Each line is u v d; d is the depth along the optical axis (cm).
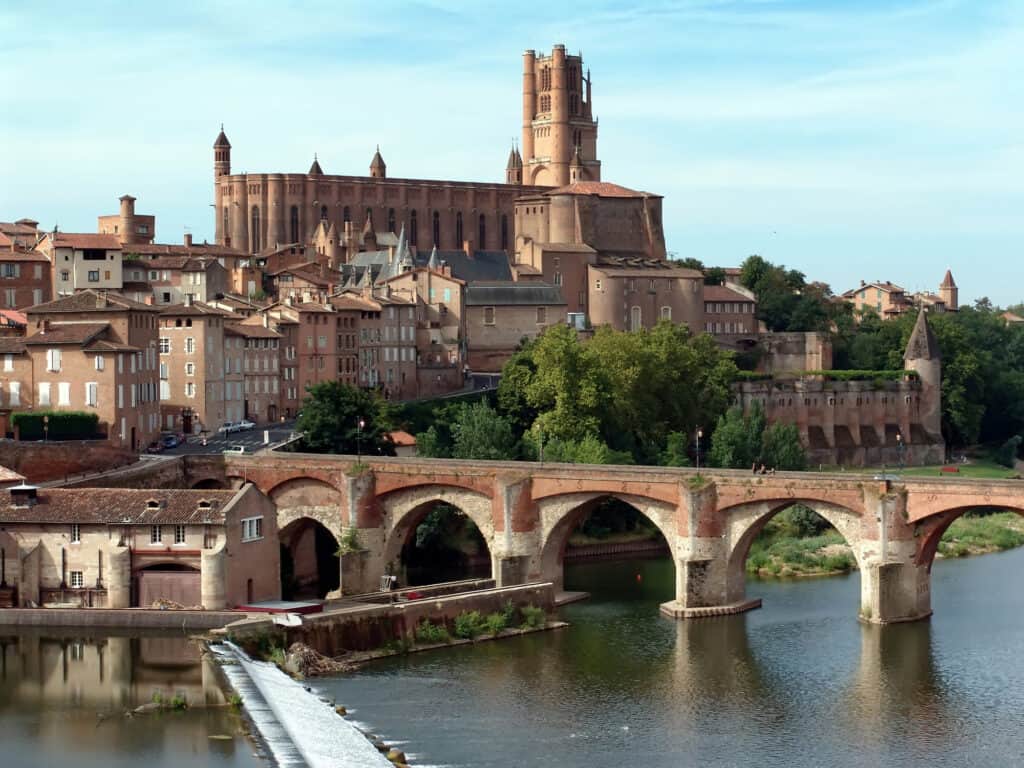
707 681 18050
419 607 19575
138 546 19162
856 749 15838
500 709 16925
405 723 16375
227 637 18050
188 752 14688
